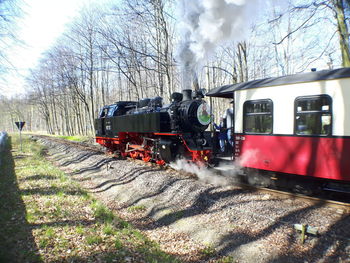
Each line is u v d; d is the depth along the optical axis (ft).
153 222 18.49
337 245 12.51
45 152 54.60
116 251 13.16
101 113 47.19
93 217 17.72
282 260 12.12
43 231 14.71
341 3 27.73
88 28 71.10
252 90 21.43
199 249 14.43
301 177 19.53
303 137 18.03
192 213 17.95
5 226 15.28
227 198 19.03
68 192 22.67
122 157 38.04
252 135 21.59
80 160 40.65
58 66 93.40
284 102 19.13
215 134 29.50
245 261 12.85
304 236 13.15
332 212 15.93
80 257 12.21
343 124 16.02
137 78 84.23
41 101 138.51
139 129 30.96
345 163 15.99
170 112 26.81
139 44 51.62
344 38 27.78
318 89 17.17
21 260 11.71
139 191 23.59
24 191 21.98
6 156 43.14
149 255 13.23
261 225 14.93
